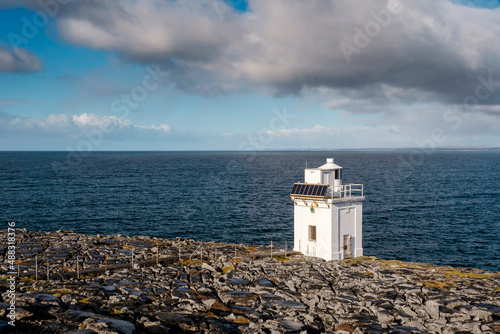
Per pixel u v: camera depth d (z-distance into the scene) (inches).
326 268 1082.1
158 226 2506.2
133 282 883.4
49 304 641.0
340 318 719.7
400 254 1962.4
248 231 2401.6
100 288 804.0
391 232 2400.3
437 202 3521.2
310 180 1332.4
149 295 782.5
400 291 870.4
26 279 899.4
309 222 1306.6
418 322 697.0
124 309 648.4
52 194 3833.7
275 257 1259.2
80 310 638.5
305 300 809.5
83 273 988.6
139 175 6230.3
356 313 751.1
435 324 695.7
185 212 2972.4
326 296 842.2
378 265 1147.9
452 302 799.7
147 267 1061.1
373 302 800.3
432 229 2476.6
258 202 3484.3
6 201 3351.4
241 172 7106.3
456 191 4271.7
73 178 5546.3
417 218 2812.5
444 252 1996.8
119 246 1333.7
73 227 2458.2
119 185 4726.9
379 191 4259.4
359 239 1330.0
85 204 3280.0
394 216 2883.9
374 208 3208.7
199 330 613.9
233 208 3166.8
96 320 558.6
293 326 637.3
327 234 1252.5
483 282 966.4
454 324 694.5
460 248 2064.5
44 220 2642.7
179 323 623.2
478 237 2281.0
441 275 1027.9
